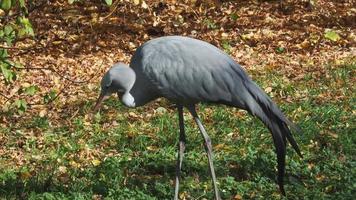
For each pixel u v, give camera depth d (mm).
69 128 13008
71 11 21031
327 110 13008
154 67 9234
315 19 20484
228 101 9211
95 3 21531
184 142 9602
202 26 20281
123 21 20531
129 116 13445
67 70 17109
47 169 11047
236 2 21891
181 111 9570
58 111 14133
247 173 10555
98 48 18875
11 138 12633
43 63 17609
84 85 15859
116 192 9859
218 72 9156
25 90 11312
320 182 10188
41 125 13195
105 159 11391
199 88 9172
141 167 11039
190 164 10953
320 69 16000
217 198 9320
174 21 20562
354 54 17375
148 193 9977
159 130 12508
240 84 9164
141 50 9453
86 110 13906
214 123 12797
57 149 11992
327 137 11820
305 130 12078
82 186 10219
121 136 12375
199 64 9148
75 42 19219
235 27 20141
